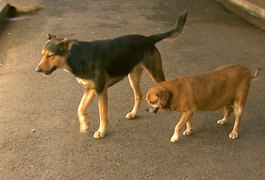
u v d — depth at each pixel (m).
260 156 3.72
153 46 4.02
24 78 4.81
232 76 3.79
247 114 4.18
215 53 5.38
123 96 4.46
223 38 5.82
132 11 6.97
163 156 3.72
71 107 4.30
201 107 3.80
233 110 3.99
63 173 3.58
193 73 4.91
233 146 3.82
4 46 5.55
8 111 4.25
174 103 3.73
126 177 3.54
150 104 3.71
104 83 3.81
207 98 3.76
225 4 7.22
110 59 3.81
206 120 4.10
